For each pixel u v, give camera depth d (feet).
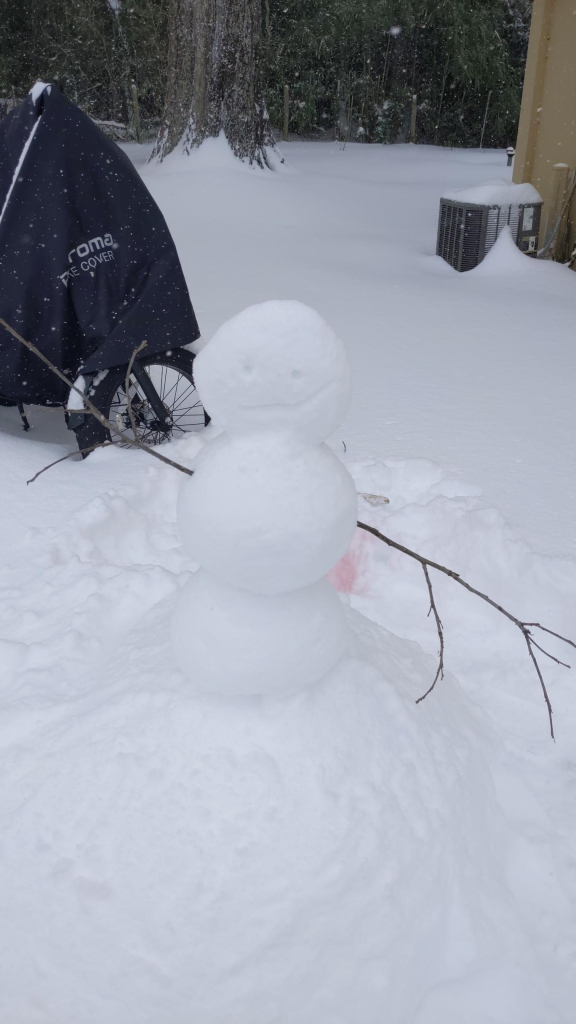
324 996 5.18
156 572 9.59
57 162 12.19
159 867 5.44
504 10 83.71
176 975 5.18
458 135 89.10
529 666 8.99
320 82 84.58
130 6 70.33
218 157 48.26
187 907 5.31
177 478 12.67
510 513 11.70
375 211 41.91
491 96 86.12
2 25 71.51
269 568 4.97
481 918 5.92
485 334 21.75
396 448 14.19
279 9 79.46
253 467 4.91
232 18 46.80
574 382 17.97
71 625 8.87
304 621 5.47
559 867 6.60
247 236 34.88
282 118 83.76
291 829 5.51
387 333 21.61
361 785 5.79
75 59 74.64
